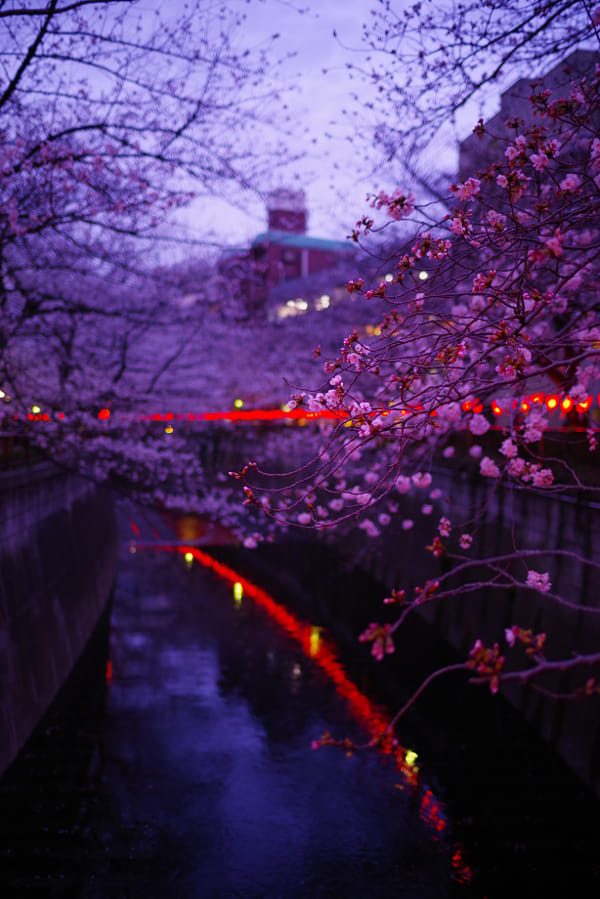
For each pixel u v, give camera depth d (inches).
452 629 726.5
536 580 155.8
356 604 1031.0
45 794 480.4
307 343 1063.6
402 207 159.6
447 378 167.9
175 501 847.1
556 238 133.3
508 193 161.3
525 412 223.9
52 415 677.9
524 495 601.6
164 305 712.4
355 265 1161.4
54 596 663.8
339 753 614.9
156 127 404.8
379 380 547.5
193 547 1603.1
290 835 476.1
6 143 372.8
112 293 701.9
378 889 428.1
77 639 729.6
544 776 554.6
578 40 234.5
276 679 804.0
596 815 497.4
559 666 109.2
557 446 557.6
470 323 163.2
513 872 439.8
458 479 734.5
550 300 159.2
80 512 896.9
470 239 163.3
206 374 972.6
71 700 666.2
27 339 698.2
